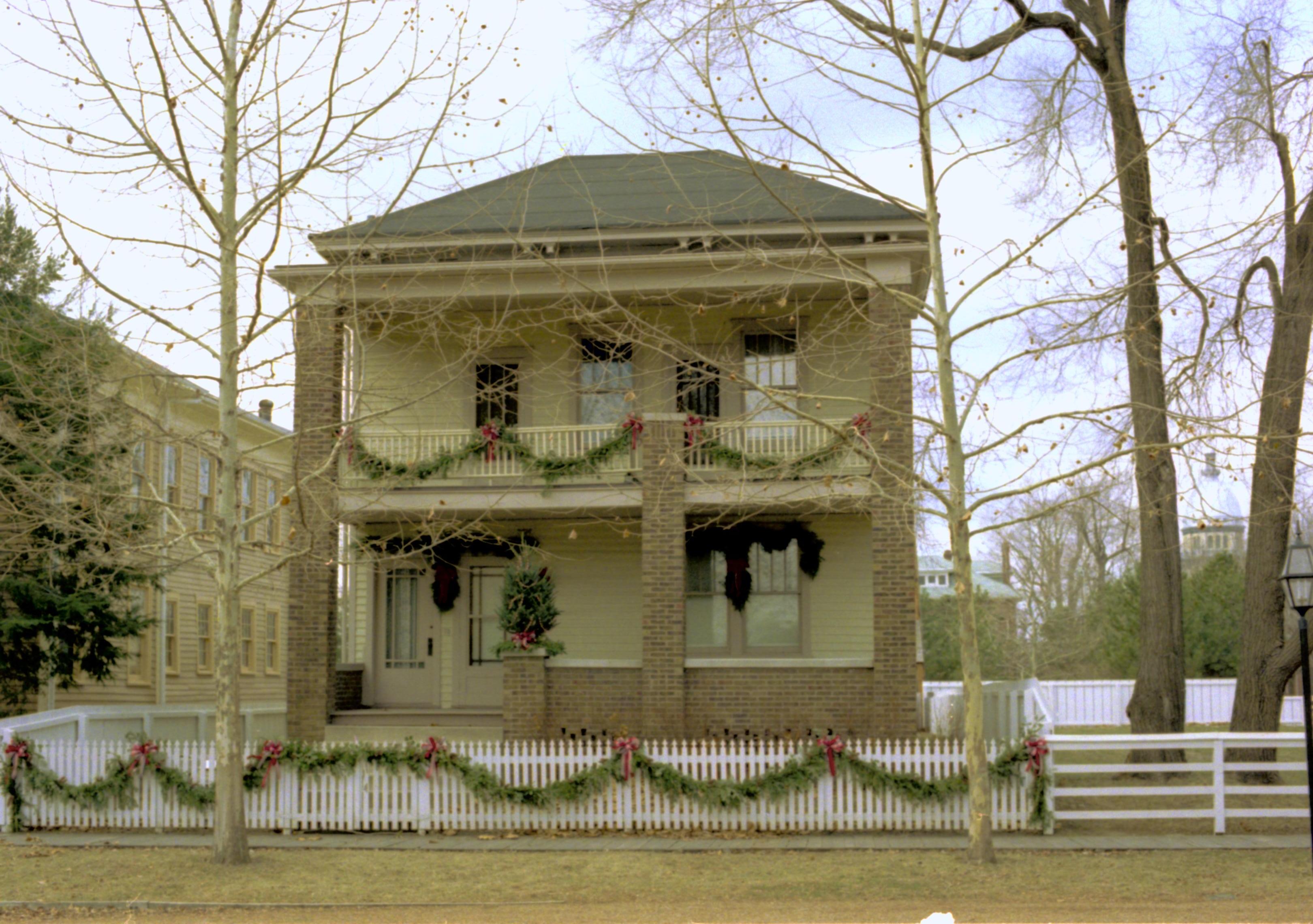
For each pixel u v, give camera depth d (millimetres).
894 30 12734
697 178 21500
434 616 22297
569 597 21641
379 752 15820
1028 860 13305
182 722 22844
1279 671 18859
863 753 15477
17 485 14305
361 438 19422
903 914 10539
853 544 21078
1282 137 17750
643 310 20906
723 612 21219
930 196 13141
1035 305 12844
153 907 11336
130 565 14680
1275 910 10539
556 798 15523
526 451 19719
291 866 13312
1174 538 19328
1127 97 17500
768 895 11570
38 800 16062
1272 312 17422
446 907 11172
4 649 21016
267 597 36062
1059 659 45094
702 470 19469
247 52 13305
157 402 19531
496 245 19125
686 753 15703
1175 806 16938
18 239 16266
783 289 18438
